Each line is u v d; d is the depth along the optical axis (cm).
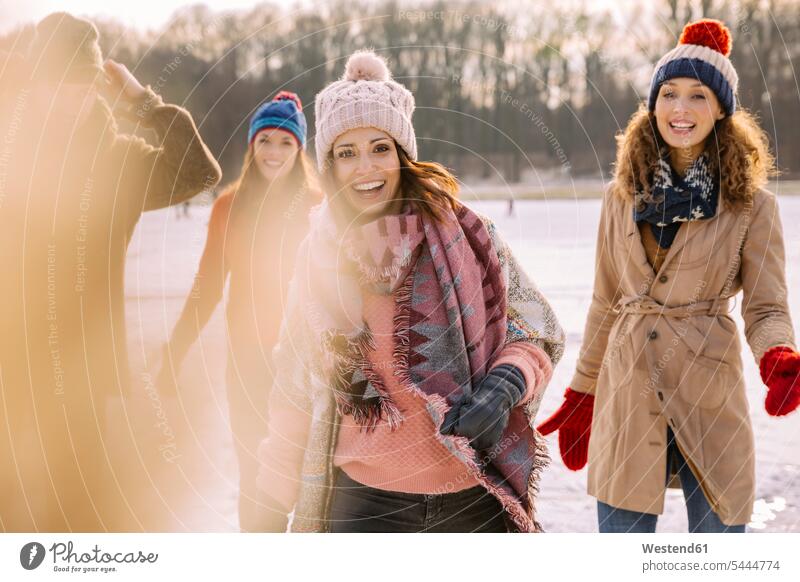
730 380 211
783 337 196
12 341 228
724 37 213
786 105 2003
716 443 210
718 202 210
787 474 306
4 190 224
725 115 213
